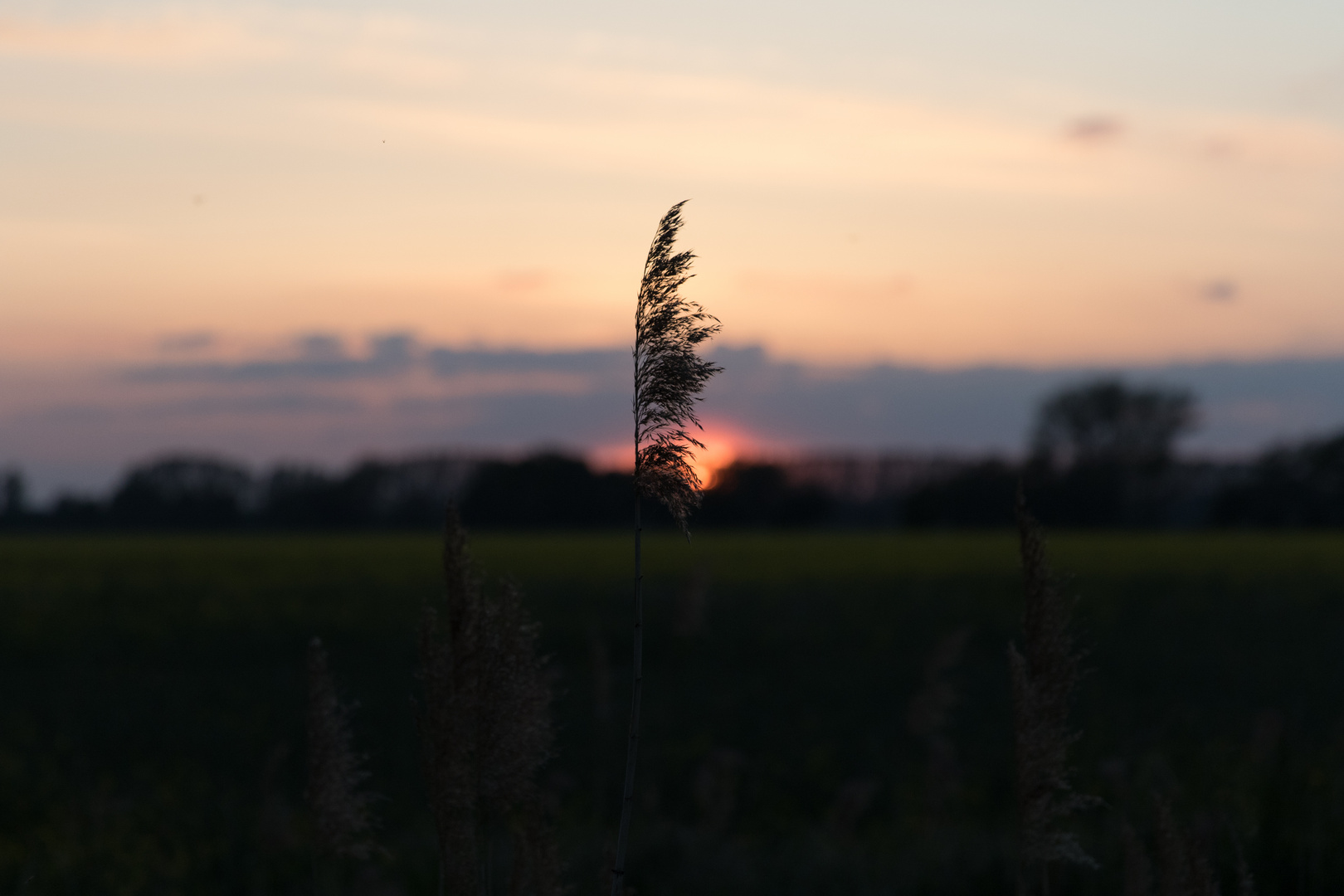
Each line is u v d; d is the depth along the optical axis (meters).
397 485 114.69
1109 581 35.88
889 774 10.84
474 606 2.33
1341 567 41.59
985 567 45.00
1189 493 98.69
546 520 106.88
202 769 11.97
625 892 2.71
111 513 119.50
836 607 29.53
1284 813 6.01
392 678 18.62
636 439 2.16
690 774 10.86
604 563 47.12
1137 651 20.11
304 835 8.02
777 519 103.25
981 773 10.52
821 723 13.94
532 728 2.36
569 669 19.20
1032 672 2.50
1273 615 26.52
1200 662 18.61
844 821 7.77
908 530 100.88
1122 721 12.62
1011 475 100.56
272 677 19.64
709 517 103.44
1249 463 95.94
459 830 2.34
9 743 13.75
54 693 18.19
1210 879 2.92
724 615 27.81
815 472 106.44
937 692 8.18
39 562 52.59
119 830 8.80
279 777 10.99
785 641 22.88
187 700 17.25
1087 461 100.88
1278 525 93.75
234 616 29.56
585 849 6.93
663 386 2.13
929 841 7.16
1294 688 15.70
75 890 7.17
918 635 23.67
